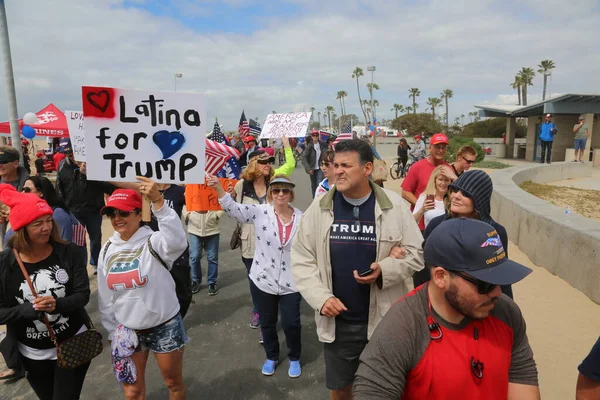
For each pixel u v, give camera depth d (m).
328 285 2.69
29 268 2.68
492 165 20.55
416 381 1.65
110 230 9.86
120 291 2.80
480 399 1.61
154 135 2.96
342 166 2.56
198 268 5.94
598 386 1.66
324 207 2.70
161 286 2.87
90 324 2.97
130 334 2.85
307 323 5.00
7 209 3.85
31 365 2.80
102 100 2.88
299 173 22.47
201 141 3.00
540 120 24.08
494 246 1.52
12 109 8.62
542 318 4.54
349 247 2.65
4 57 8.48
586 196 11.96
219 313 5.31
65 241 2.84
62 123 15.86
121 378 2.88
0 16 8.32
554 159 23.47
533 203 7.29
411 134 46.88
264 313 3.86
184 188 5.63
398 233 2.63
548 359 3.79
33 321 2.72
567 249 5.41
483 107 27.27
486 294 1.51
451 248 1.54
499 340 1.66
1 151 5.03
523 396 1.71
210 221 5.72
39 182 4.22
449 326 1.64
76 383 2.81
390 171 19.78
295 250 2.79
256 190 4.91
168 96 2.94
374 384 1.62
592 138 22.69
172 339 2.93
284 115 7.97
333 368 2.77
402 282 2.71
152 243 2.83
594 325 4.32
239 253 7.89
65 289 2.75
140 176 2.72
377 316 2.62
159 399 3.62
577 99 20.20
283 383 3.80
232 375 3.94
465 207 2.73
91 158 2.92
